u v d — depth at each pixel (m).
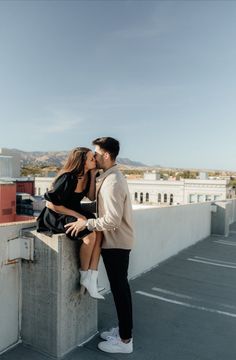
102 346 3.24
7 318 3.15
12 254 3.15
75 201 3.08
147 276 6.22
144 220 6.55
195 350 3.46
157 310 4.55
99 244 3.18
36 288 3.17
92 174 3.16
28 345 3.24
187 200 53.84
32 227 3.33
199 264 7.27
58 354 3.07
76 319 3.28
